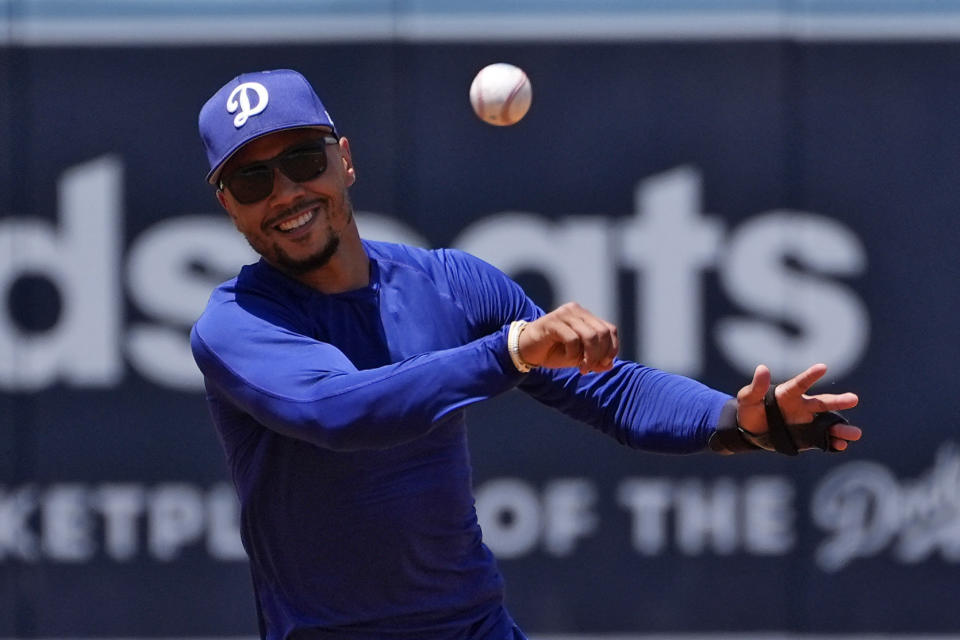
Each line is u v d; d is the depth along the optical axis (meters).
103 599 22.06
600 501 22.05
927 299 22.00
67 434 22.09
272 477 9.16
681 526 22.02
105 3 22.06
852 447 22.00
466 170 22.14
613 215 22.16
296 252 9.02
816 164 22.11
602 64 22.09
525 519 22.11
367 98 22.11
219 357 8.74
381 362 9.30
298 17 22.12
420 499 9.18
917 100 22.03
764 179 22.12
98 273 22.12
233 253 22.23
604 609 22.03
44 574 22.03
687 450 9.66
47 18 22.05
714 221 22.12
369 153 22.11
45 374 22.11
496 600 9.88
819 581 22.00
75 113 22.12
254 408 8.53
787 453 9.27
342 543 9.16
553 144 22.09
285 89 9.01
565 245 22.14
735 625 21.97
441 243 22.16
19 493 22.05
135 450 22.11
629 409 9.88
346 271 9.33
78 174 22.12
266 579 9.56
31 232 22.11
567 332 7.91
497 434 22.16
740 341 22.11
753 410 9.16
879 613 21.92
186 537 22.14
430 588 9.43
